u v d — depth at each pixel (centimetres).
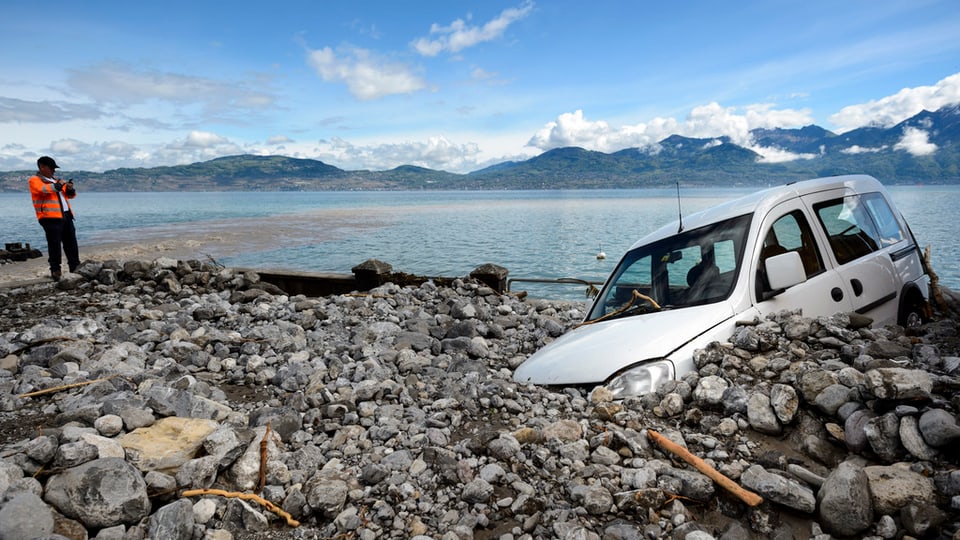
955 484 271
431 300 1076
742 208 539
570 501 326
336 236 4369
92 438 336
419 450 396
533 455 375
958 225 5044
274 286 1217
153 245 3397
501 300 1076
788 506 295
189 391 468
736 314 477
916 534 265
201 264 1308
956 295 796
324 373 582
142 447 351
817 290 517
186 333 762
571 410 449
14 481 301
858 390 348
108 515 293
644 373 446
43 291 1155
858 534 276
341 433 430
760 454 353
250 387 582
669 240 562
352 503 335
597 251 3450
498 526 309
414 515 320
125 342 684
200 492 329
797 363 416
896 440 311
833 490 282
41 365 628
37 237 4219
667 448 357
